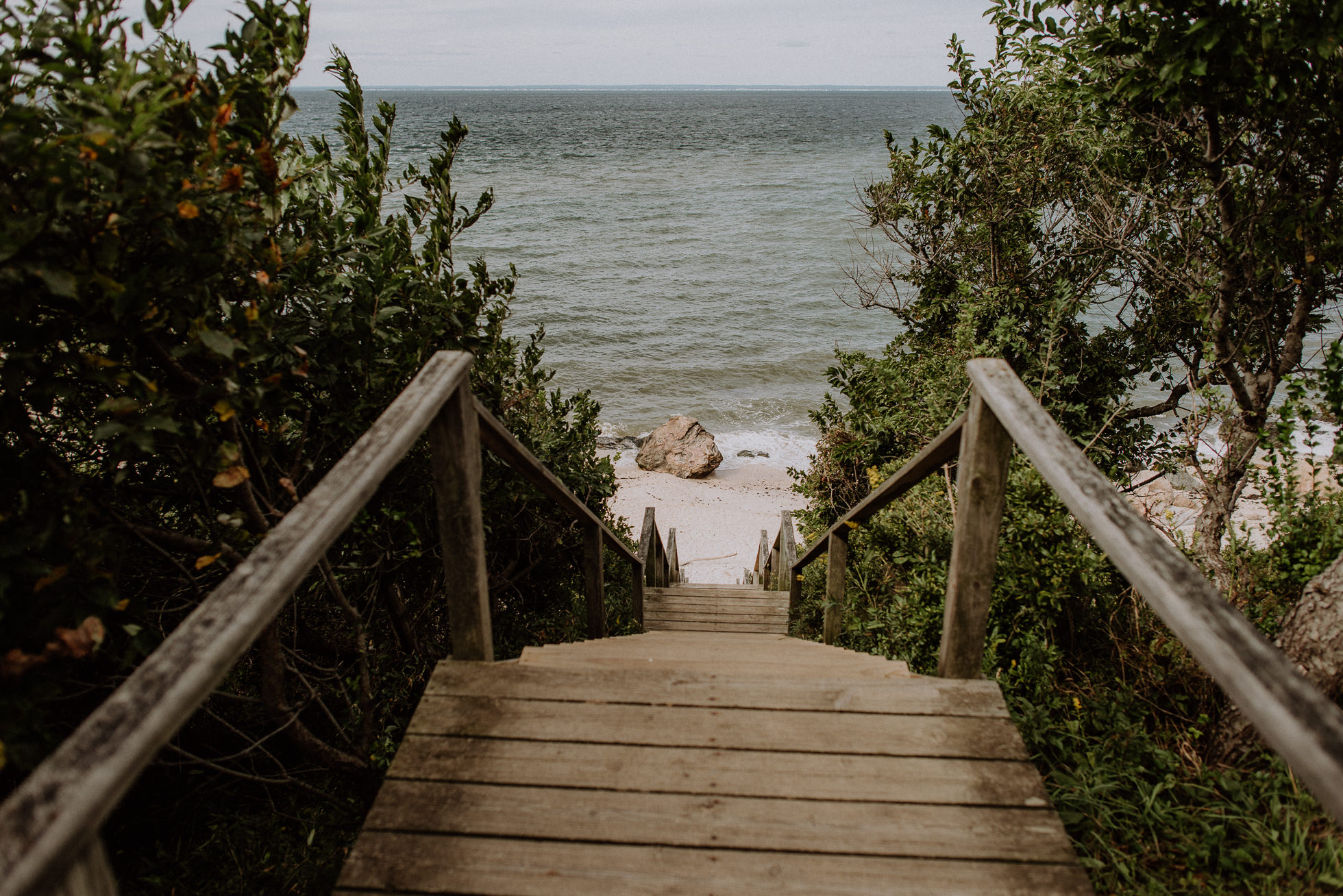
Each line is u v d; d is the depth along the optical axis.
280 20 2.43
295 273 2.76
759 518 18.02
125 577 3.03
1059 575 3.39
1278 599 3.73
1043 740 2.75
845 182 70.81
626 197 61.72
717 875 1.59
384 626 3.98
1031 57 6.20
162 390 2.22
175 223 2.05
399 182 3.66
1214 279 5.62
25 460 1.98
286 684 3.55
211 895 2.88
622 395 25.56
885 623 4.29
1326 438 8.77
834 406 9.82
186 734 3.25
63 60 1.85
